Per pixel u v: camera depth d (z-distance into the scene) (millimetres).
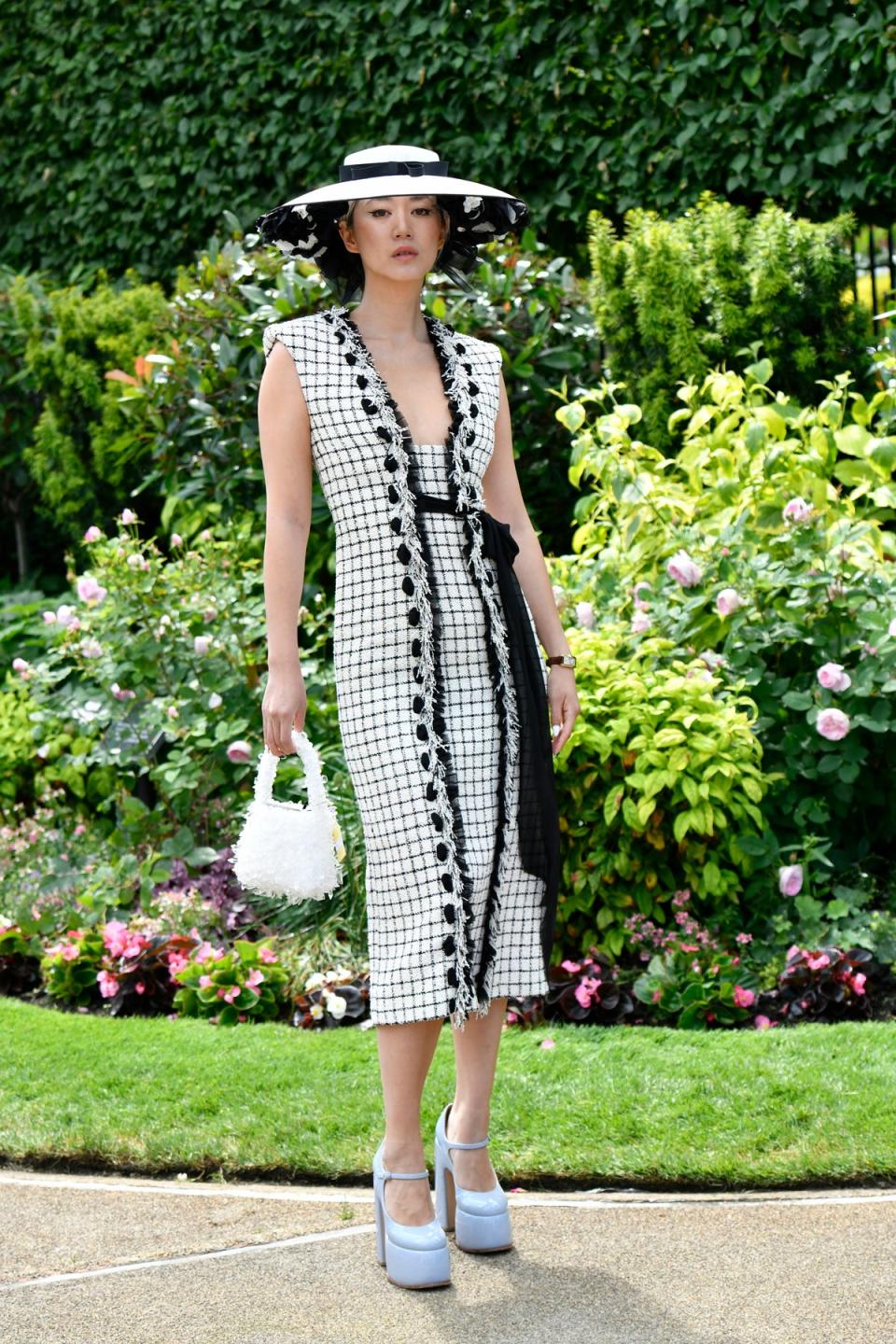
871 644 4426
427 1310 2568
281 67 7961
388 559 2684
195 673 5387
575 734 4195
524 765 2756
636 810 4129
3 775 5852
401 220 2734
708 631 4617
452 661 2709
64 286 9062
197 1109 3469
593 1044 3766
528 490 6414
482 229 3020
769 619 4617
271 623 2738
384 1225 2725
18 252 9219
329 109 7855
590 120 7102
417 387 2789
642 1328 2471
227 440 6176
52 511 8438
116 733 5480
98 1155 3285
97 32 8570
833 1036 3691
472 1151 2809
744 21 6574
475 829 2701
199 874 5078
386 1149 2730
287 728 2725
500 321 6195
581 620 4723
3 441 8469
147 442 6754
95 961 4465
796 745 4520
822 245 5867
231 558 5801
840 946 4125
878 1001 4051
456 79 7418
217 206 8305
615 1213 2926
